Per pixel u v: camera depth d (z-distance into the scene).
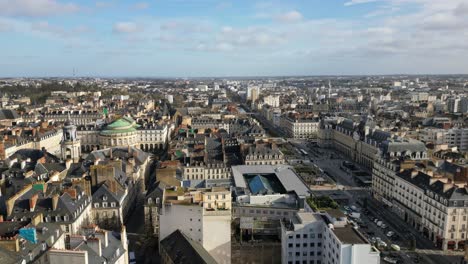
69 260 146.62
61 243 192.62
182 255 184.75
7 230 179.62
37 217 193.25
